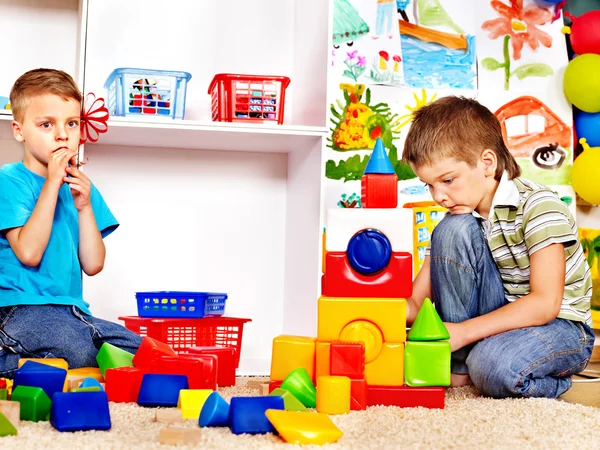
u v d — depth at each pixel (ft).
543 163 7.30
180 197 6.89
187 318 5.84
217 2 7.02
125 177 6.79
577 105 7.24
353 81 7.04
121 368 4.08
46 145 4.97
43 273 4.94
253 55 7.09
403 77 7.12
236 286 6.98
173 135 6.17
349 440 3.12
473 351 4.69
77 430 3.14
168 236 6.86
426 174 5.52
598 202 7.06
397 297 4.28
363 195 4.48
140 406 3.79
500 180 5.35
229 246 6.98
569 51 7.65
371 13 7.16
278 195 7.08
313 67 6.44
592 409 4.08
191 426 3.32
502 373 4.47
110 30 6.79
